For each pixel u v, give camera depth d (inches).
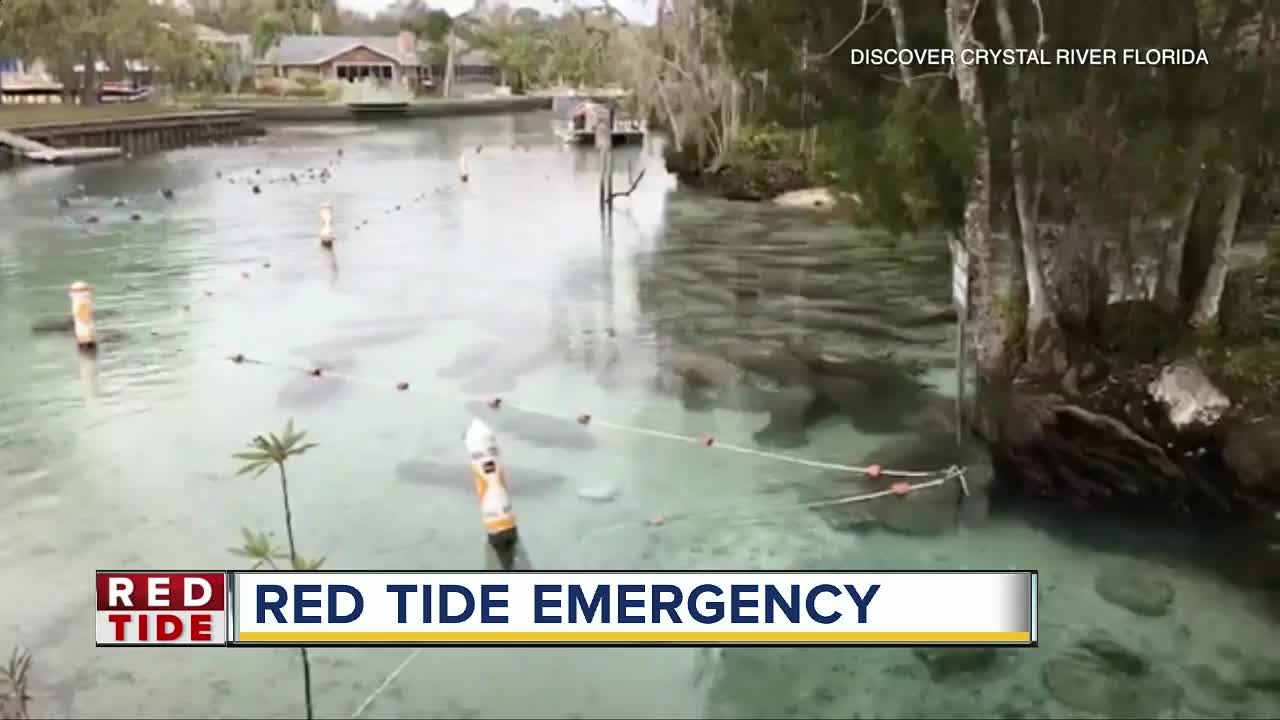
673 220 1147.9
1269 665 302.4
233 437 495.5
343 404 542.0
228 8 4372.5
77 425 513.7
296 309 753.0
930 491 422.6
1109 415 412.5
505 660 310.5
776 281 820.0
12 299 788.6
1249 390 412.8
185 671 306.2
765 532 390.6
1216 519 392.2
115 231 1111.0
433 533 392.5
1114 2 388.2
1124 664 304.5
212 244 1032.2
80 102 2652.6
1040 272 435.8
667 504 416.5
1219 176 398.6
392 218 1210.0
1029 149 413.4
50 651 316.8
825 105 491.2
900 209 453.1
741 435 490.9
